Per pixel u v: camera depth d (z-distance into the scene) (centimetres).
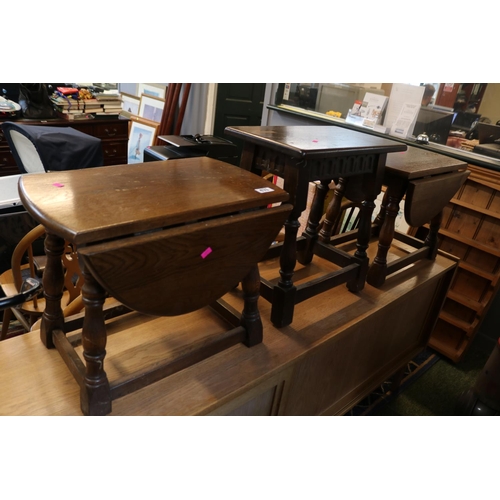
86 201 89
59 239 104
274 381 123
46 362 109
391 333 182
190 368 114
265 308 145
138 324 127
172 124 462
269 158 127
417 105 248
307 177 120
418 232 264
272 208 107
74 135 238
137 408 99
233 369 115
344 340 151
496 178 222
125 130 445
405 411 221
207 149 301
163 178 108
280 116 319
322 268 173
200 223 93
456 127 236
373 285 167
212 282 102
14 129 236
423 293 189
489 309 263
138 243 83
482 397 206
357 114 273
